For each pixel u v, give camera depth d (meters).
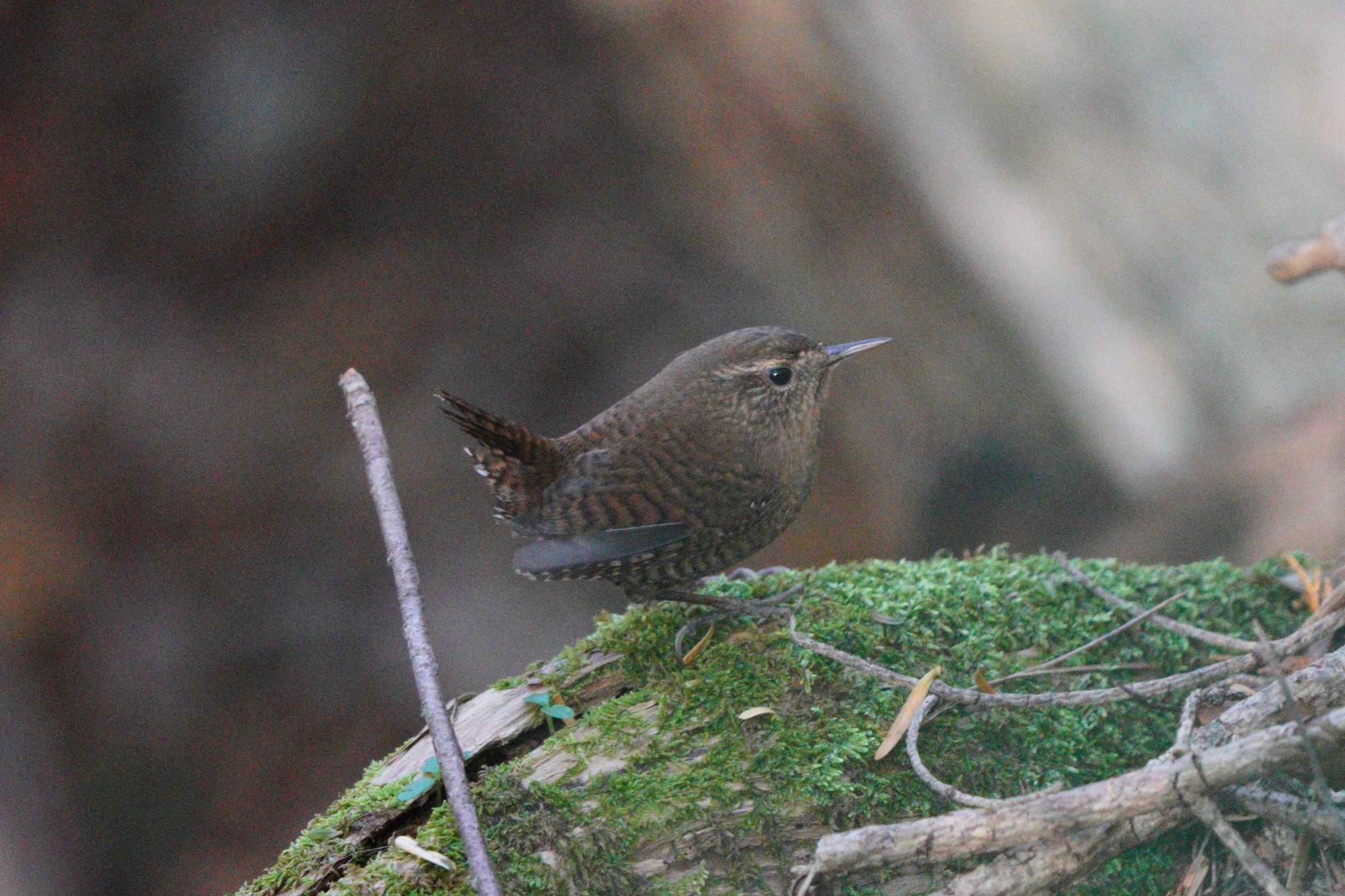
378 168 12.27
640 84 11.78
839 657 4.41
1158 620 4.54
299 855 4.12
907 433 11.85
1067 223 11.15
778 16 11.30
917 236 11.54
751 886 3.99
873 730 4.36
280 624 12.09
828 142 11.50
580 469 5.25
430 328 12.45
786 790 4.14
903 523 11.98
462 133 12.23
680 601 5.16
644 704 4.53
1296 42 10.48
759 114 11.57
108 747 11.62
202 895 11.33
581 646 4.99
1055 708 4.45
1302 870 3.54
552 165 12.17
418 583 4.50
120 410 12.18
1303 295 10.61
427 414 12.41
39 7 11.90
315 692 11.97
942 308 11.55
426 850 3.90
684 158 11.88
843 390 11.87
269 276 12.48
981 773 4.30
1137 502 11.09
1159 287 10.96
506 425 5.16
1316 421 9.80
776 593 5.22
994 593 5.00
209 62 12.04
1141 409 10.98
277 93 12.08
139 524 12.11
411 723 11.94
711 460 5.23
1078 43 10.95
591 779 4.18
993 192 11.15
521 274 12.36
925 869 3.93
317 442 12.36
